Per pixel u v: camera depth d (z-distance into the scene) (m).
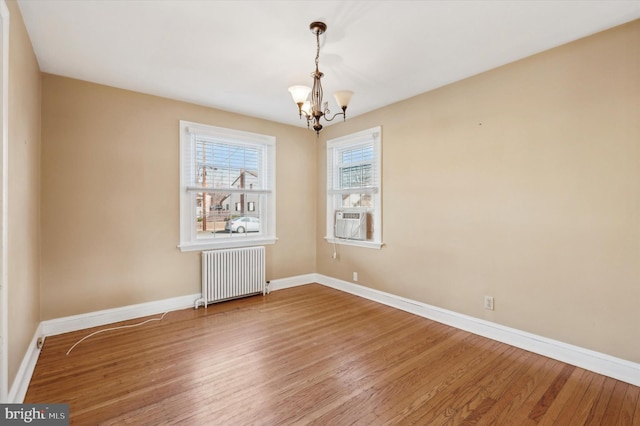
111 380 2.08
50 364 2.28
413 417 1.73
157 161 3.38
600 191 2.17
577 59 2.27
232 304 3.74
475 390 1.99
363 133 4.00
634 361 2.05
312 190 4.80
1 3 1.49
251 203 4.19
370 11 1.95
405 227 3.51
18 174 1.95
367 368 2.26
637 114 2.03
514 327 2.62
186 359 2.37
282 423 1.68
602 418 1.73
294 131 4.57
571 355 2.31
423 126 3.31
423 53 2.48
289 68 2.74
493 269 2.75
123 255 3.18
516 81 2.59
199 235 3.74
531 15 1.99
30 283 2.30
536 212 2.48
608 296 2.15
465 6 1.90
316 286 4.61
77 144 2.92
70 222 2.89
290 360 2.37
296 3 1.88
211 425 1.66
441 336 2.82
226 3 1.88
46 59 2.56
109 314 3.09
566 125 2.32
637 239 2.03
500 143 2.70
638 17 2.00
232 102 3.60
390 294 3.69
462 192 2.97
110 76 2.89
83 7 1.91
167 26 2.12
